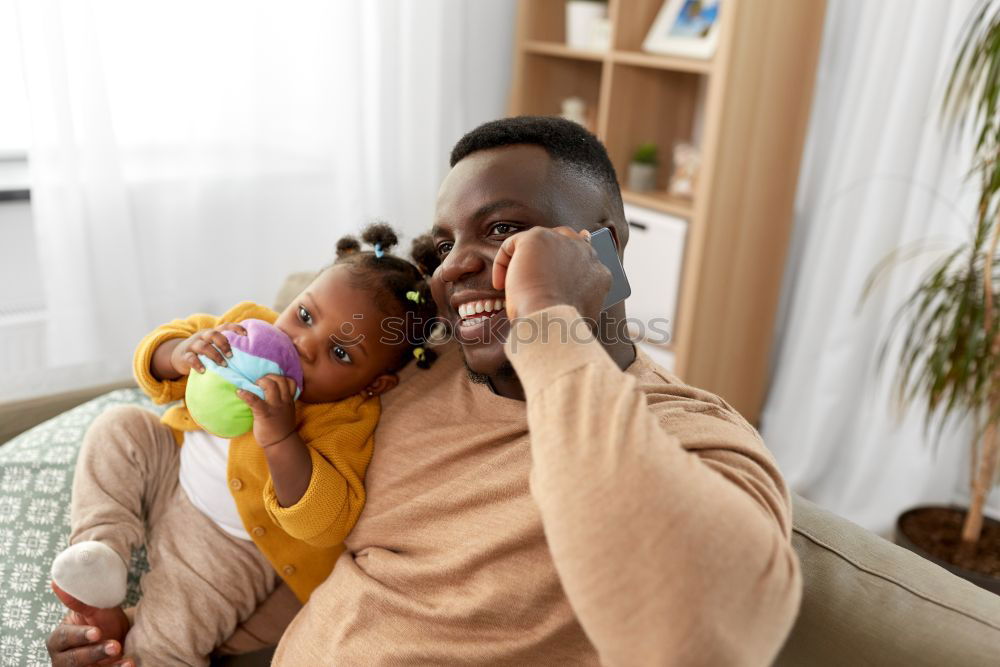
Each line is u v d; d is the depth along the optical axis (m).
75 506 1.04
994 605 0.82
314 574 1.04
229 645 1.08
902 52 1.99
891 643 0.81
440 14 2.33
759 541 0.62
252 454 1.01
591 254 0.75
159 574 1.03
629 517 0.60
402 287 1.07
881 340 2.14
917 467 2.10
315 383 1.03
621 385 0.66
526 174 0.84
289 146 2.22
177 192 2.10
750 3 1.91
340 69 2.20
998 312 1.62
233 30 2.06
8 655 1.02
